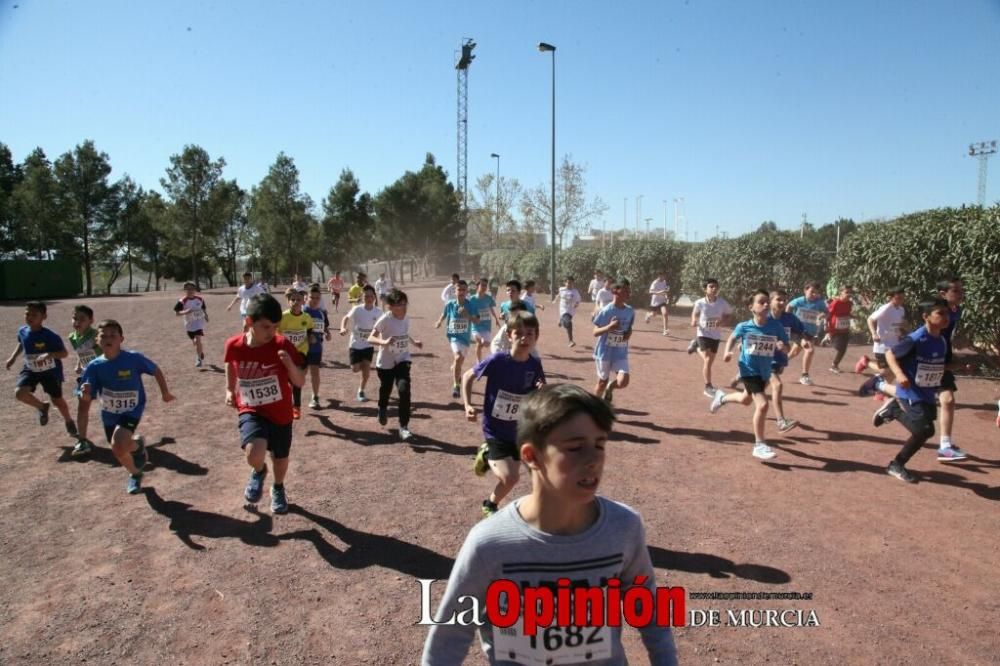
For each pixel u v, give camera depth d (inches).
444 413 366.6
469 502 231.0
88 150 2011.6
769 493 238.7
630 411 371.9
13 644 144.4
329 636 148.1
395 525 210.1
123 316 1006.4
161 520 213.9
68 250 2063.2
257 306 203.3
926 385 246.2
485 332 461.1
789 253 766.5
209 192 2010.3
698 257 872.9
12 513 219.8
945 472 261.1
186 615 156.6
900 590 168.6
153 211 2042.3
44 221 1948.8
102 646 143.9
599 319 339.6
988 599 163.9
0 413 372.5
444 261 2719.0
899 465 254.4
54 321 936.9
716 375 490.0
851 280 601.3
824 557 186.9
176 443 305.1
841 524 210.2
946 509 222.7
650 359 569.0
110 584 171.6
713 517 216.1
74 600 163.6
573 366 539.2
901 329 378.6
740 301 797.9
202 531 205.2
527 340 192.7
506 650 75.9
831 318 482.0
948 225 523.5
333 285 1210.0
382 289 1154.0
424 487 246.1
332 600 163.9
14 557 187.3
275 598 164.7
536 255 1512.1
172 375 484.7
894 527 207.6
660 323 872.9
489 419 200.2
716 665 137.3
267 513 219.8
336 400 400.8
